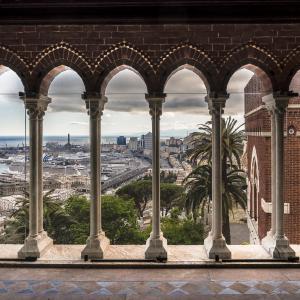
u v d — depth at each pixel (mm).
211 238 9562
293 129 15672
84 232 23266
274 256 9055
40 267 8930
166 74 9164
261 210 17547
